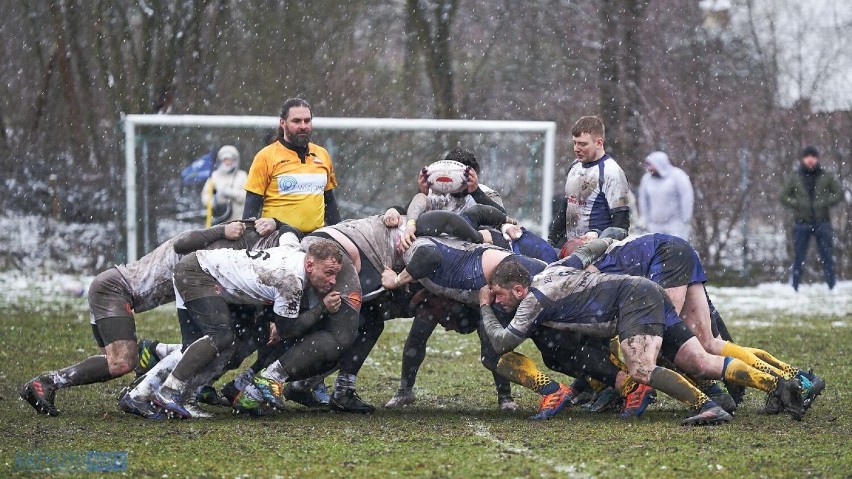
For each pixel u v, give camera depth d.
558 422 22.67
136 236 53.62
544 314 22.17
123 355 23.11
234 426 22.02
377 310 24.80
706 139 63.94
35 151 66.25
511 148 56.00
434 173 24.73
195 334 23.62
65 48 66.12
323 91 70.38
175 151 54.06
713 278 60.47
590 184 26.27
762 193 62.62
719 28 68.38
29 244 60.53
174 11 66.12
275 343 24.22
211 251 22.80
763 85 65.94
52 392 23.17
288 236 23.50
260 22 68.94
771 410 23.02
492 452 19.16
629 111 65.94
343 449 19.42
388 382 29.56
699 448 19.38
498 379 25.12
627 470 17.58
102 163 65.38
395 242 24.00
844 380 28.52
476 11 72.62
